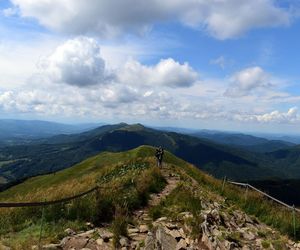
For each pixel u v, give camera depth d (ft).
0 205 28.50
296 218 56.44
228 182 101.09
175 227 45.01
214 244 38.78
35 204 34.35
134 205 59.36
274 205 67.15
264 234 45.37
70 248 39.68
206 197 65.36
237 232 43.06
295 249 42.09
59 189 91.15
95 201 55.06
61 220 50.67
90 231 45.32
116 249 40.16
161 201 62.75
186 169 127.03
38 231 46.32
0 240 42.09
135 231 46.09
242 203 68.18
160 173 90.58
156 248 39.42
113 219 52.01
